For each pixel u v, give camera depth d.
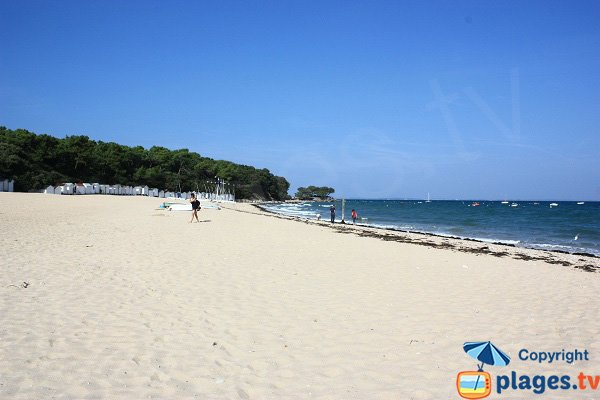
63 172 103.88
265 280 10.23
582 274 13.51
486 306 8.60
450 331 6.90
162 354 5.57
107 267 10.92
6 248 13.03
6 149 87.19
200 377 4.96
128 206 45.34
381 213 83.50
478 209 110.12
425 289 9.98
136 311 7.32
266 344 6.08
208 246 15.84
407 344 6.25
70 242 15.12
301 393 4.67
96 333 6.20
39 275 9.62
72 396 4.36
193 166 163.88
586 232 38.78
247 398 4.52
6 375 4.75
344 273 11.63
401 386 4.91
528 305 8.83
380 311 7.93
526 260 17.02
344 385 4.89
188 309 7.59
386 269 12.58
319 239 20.81
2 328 6.19
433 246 21.20
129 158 125.50
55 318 6.75
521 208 119.81
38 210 32.28
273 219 38.75
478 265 14.41
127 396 4.43
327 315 7.56
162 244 15.79
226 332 6.50
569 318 7.91
